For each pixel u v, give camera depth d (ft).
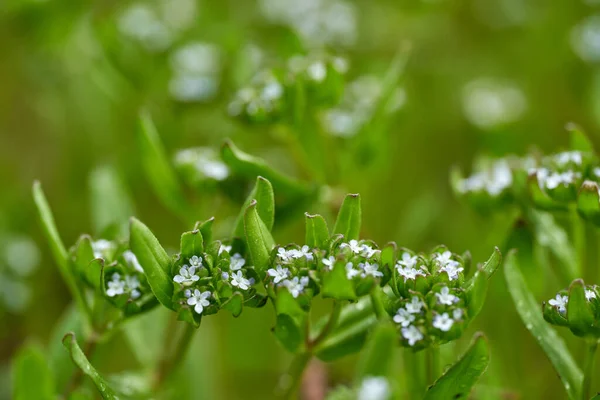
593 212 0.64
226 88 0.84
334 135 0.76
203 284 0.60
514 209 0.70
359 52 0.99
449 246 0.82
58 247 0.65
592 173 0.66
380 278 0.60
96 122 0.89
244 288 0.60
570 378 0.63
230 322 0.79
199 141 0.87
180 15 0.97
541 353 0.75
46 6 0.91
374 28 1.01
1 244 0.83
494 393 0.69
